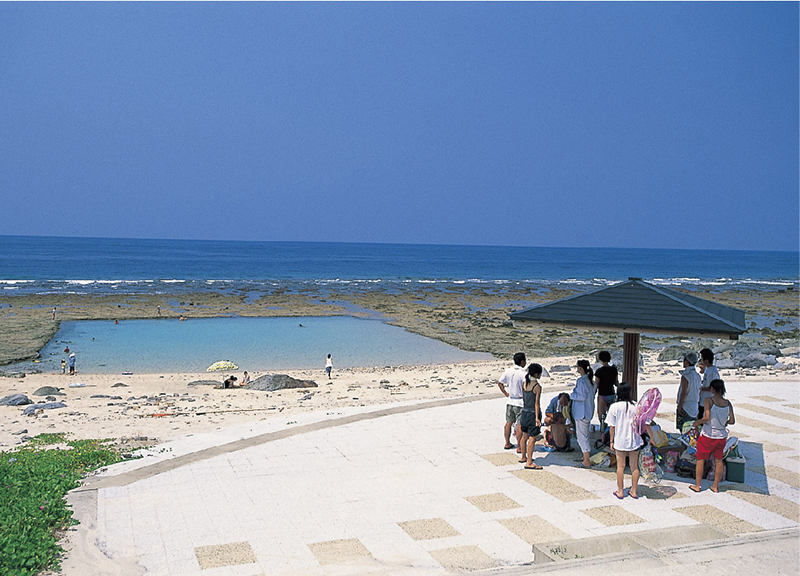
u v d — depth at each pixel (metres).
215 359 34.06
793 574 6.33
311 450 11.91
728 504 9.22
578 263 192.88
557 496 9.51
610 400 11.16
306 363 33.28
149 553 7.64
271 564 7.35
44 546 7.48
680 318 9.94
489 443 12.34
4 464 10.65
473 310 60.88
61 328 44.91
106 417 18.70
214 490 9.81
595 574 6.33
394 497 9.48
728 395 16.81
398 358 35.31
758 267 189.88
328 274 116.06
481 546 7.84
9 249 198.62
